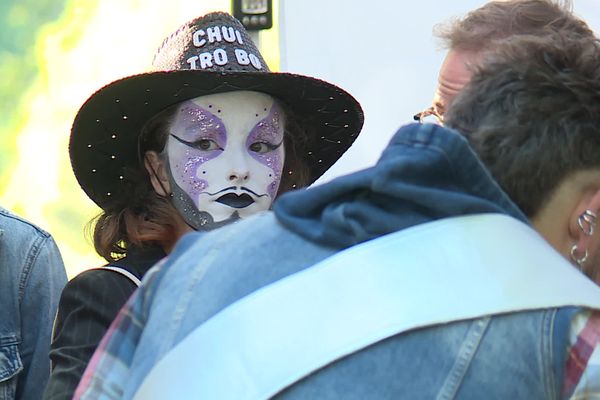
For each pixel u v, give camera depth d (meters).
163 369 3.18
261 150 5.99
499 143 3.41
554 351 3.04
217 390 3.04
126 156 6.12
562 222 3.46
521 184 3.39
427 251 3.08
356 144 8.20
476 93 3.54
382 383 2.95
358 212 3.17
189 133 5.86
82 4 9.62
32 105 9.77
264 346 3.03
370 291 3.03
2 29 9.68
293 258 3.21
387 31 8.14
